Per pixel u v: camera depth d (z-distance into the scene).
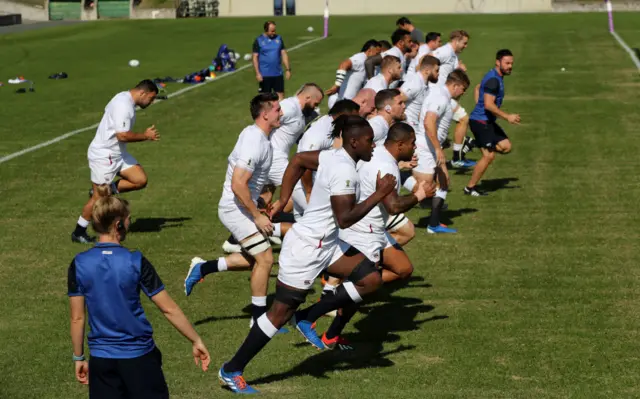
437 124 12.38
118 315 5.88
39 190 15.05
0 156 17.70
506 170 16.16
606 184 14.80
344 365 8.10
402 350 8.40
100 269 5.89
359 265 7.90
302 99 11.41
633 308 9.30
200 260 9.14
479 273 10.56
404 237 10.02
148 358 5.99
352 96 17.66
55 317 9.40
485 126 14.22
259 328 7.41
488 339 8.59
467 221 12.93
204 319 9.25
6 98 25.72
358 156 7.51
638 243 11.58
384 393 7.45
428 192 8.07
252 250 8.73
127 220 6.07
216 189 15.01
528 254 11.25
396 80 13.00
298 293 7.48
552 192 14.44
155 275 6.04
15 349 8.55
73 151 18.12
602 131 19.30
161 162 17.06
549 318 9.09
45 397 7.52
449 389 7.52
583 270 10.56
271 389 7.59
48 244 12.05
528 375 7.76
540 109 22.19
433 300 9.72
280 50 22.81
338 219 7.31
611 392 7.39
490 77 14.03
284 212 11.91
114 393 6.00
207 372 7.95
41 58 36.03
